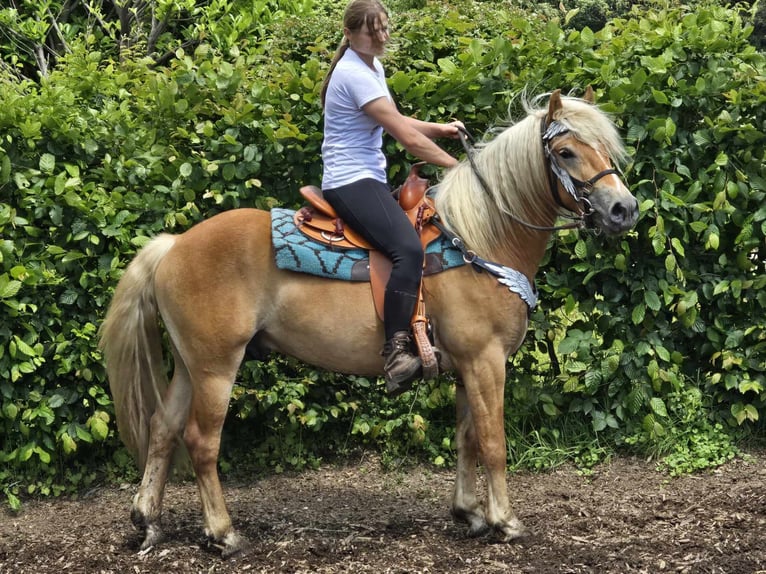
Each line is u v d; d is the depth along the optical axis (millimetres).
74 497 4652
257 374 4812
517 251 3732
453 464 4941
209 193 4594
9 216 4430
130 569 3662
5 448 4633
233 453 4973
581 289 4867
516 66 4723
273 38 5684
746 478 4543
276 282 3709
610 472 4730
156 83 4691
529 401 4914
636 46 4715
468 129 4797
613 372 4773
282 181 4801
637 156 4680
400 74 4523
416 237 3615
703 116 4699
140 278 3871
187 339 3719
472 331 3639
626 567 3502
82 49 5367
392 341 3566
